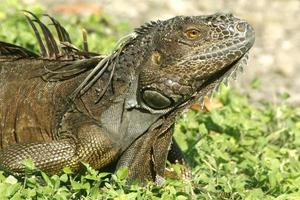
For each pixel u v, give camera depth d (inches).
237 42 431.5
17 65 463.5
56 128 446.6
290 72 787.4
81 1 856.9
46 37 464.1
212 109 540.4
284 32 861.8
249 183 469.4
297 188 463.5
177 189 447.5
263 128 560.1
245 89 739.4
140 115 438.0
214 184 462.3
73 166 436.5
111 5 865.5
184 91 432.8
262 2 917.8
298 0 927.0
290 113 579.2
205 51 430.6
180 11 881.5
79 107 443.8
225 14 437.4
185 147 500.4
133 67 437.4
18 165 434.9
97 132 436.5
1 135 455.8
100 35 693.3
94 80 443.5
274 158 504.1
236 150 508.4
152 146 442.9
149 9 871.7
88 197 423.5
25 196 417.1
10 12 671.1
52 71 456.8
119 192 424.2
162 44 432.8
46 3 835.4
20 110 454.3
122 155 442.6
